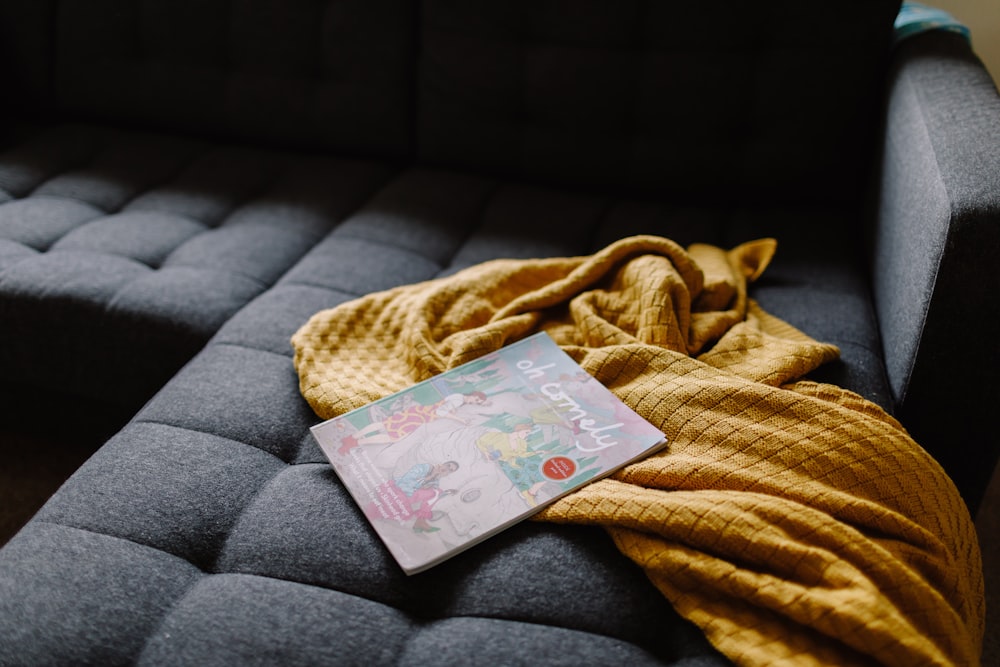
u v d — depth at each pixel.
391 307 1.07
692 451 0.82
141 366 1.10
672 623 0.70
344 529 0.77
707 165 1.35
